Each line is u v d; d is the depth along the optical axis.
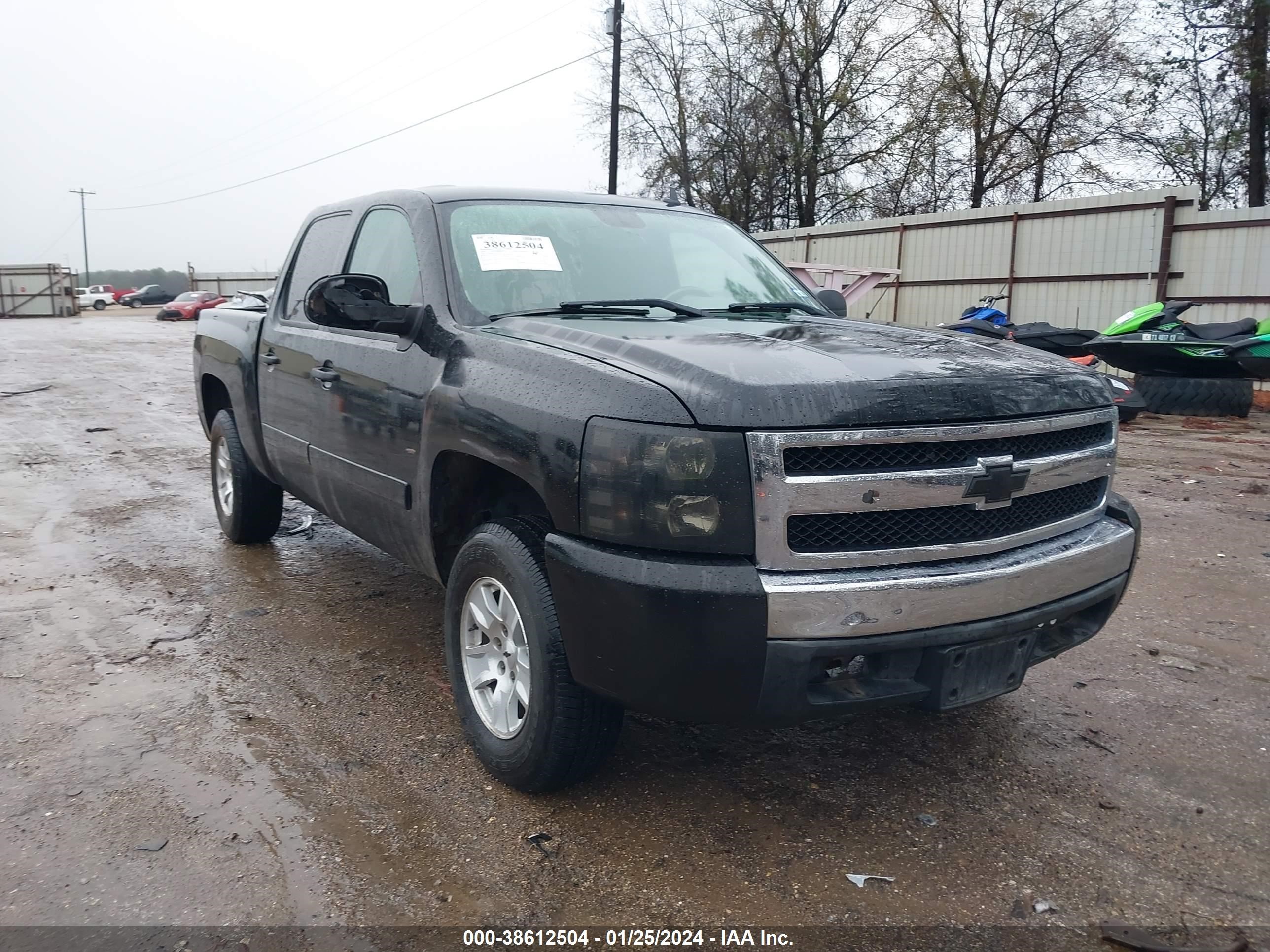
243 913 2.49
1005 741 3.51
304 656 4.22
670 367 2.61
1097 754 3.42
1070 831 2.92
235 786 3.12
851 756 3.38
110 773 3.19
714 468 2.42
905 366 2.73
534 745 2.88
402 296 3.86
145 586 5.17
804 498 2.44
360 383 3.83
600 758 2.94
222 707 3.70
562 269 3.77
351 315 3.46
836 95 30.89
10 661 4.13
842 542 2.52
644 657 2.50
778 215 34.31
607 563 2.54
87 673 4.02
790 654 2.43
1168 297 14.59
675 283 3.95
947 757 3.38
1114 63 27.05
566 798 3.06
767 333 3.17
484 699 3.21
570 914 2.50
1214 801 3.10
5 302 50.12
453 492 3.41
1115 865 2.75
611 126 29.39
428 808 3.00
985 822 2.97
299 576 5.39
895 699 2.60
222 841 2.80
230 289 56.50
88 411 12.31
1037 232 16.45
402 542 3.71
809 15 30.84
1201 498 7.33
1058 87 28.67
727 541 2.43
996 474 2.65
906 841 2.86
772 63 32.09
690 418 2.45
